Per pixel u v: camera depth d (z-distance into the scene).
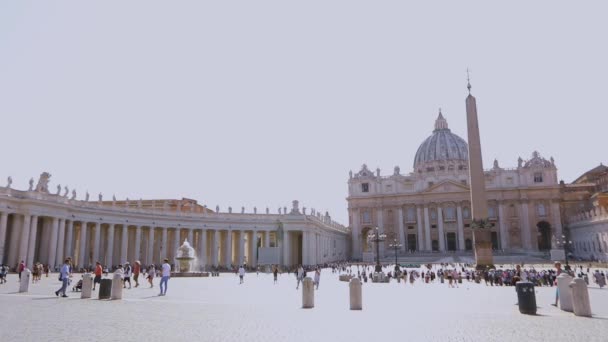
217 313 15.74
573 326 13.07
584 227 96.00
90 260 72.38
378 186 131.00
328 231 111.75
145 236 81.50
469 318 14.82
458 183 121.75
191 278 47.31
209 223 79.12
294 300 21.28
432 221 124.25
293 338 10.98
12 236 53.00
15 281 33.81
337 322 13.72
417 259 105.44
